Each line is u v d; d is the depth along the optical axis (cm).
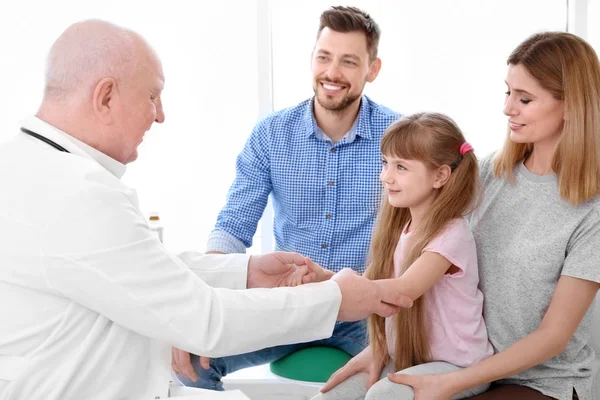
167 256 123
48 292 118
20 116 246
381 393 146
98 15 247
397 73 256
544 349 146
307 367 205
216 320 122
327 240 216
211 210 260
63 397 117
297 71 258
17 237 116
